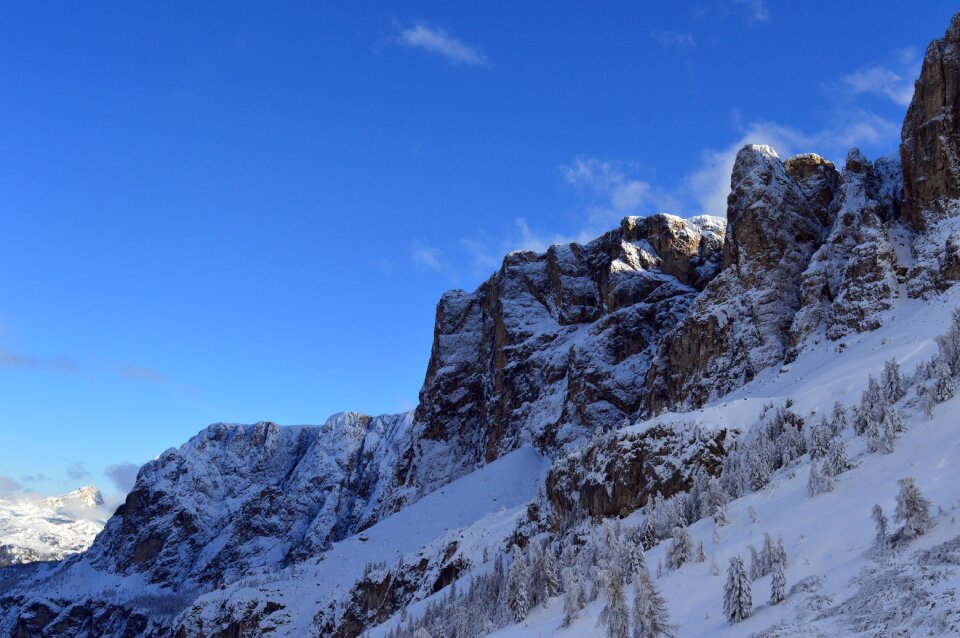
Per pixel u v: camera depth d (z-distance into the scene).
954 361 110.56
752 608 72.69
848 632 60.53
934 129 170.00
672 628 77.25
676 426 138.00
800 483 100.88
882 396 109.25
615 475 141.25
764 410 133.12
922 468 86.88
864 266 162.62
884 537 73.12
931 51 174.88
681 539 94.06
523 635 101.69
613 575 83.00
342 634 195.88
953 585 60.31
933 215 165.62
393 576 193.38
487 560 169.00
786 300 181.75
